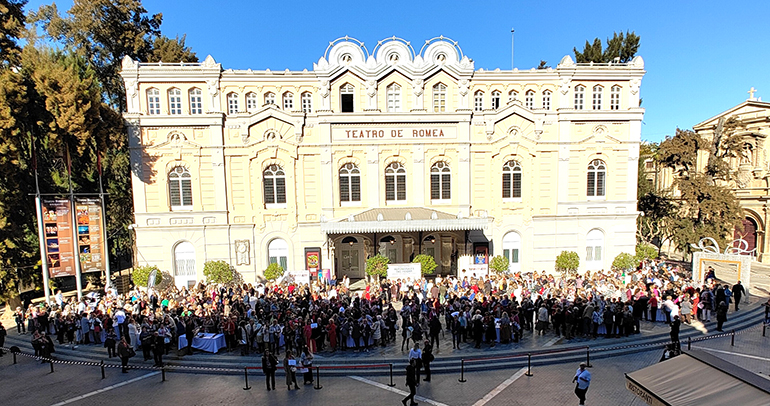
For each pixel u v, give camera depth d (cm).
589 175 3362
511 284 2700
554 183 3328
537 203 3328
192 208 3144
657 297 2338
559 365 1797
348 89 3284
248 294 2628
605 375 1673
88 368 1852
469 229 3000
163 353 1955
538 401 1465
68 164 2739
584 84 3353
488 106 3338
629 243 3400
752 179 4175
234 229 3169
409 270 2880
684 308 2250
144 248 3091
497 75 3306
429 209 3197
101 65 3984
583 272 3381
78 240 2805
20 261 2692
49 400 1537
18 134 2467
